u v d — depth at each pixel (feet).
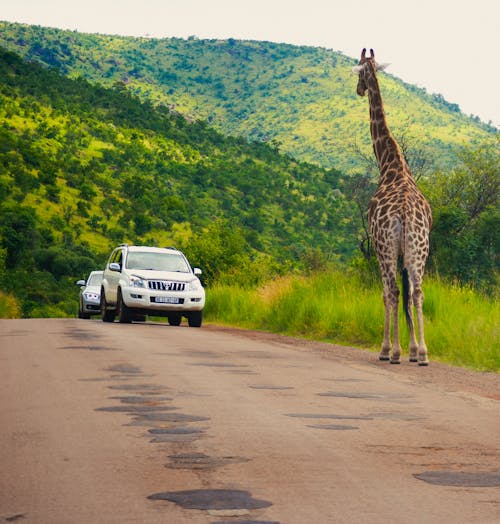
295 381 37.96
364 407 30.94
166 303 84.64
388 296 49.39
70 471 20.10
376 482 19.57
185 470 20.33
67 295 400.88
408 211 49.16
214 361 45.73
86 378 37.09
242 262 166.40
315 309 74.54
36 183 635.25
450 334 54.29
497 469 21.22
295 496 18.10
